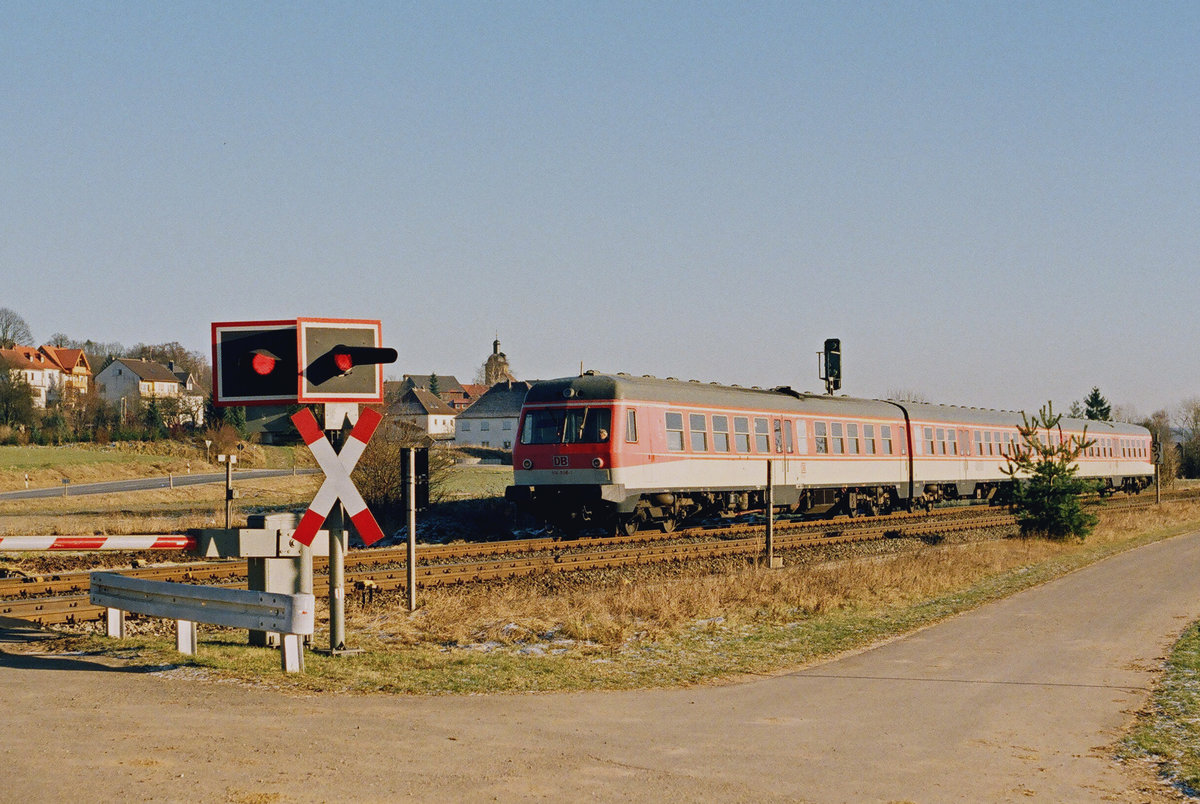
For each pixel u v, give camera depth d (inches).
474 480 2169.0
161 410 3531.0
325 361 411.5
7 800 236.8
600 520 1062.4
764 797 266.1
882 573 765.3
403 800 248.8
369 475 1317.7
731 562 892.6
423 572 770.2
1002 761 313.6
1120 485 2235.5
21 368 4188.0
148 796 242.7
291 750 285.0
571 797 257.4
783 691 402.3
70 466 2539.4
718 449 1144.2
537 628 522.3
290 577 430.0
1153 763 319.3
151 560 908.6
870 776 290.4
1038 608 661.3
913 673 448.1
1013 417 1856.5
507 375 5944.9
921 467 1546.5
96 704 329.7
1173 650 517.7
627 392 1032.2
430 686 378.0
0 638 458.3
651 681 411.8
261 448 3184.1
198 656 411.5
